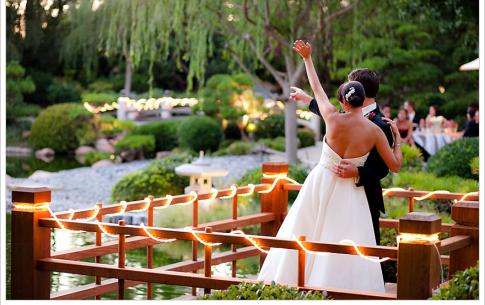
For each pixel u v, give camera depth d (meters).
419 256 4.32
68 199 13.95
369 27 16.55
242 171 16.89
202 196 6.14
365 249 4.46
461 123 18.56
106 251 5.58
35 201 5.16
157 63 25.02
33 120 22.66
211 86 21.17
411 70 18.92
